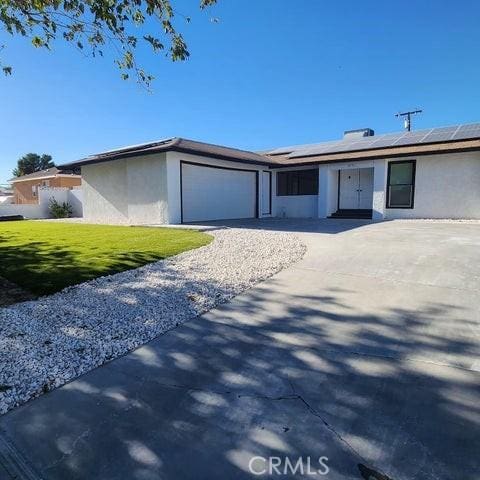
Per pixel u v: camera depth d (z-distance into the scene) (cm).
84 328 358
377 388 248
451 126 1577
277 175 1877
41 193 2295
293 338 332
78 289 482
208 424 217
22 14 503
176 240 879
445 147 1339
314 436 203
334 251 709
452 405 226
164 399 244
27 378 269
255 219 1627
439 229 1007
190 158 1399
